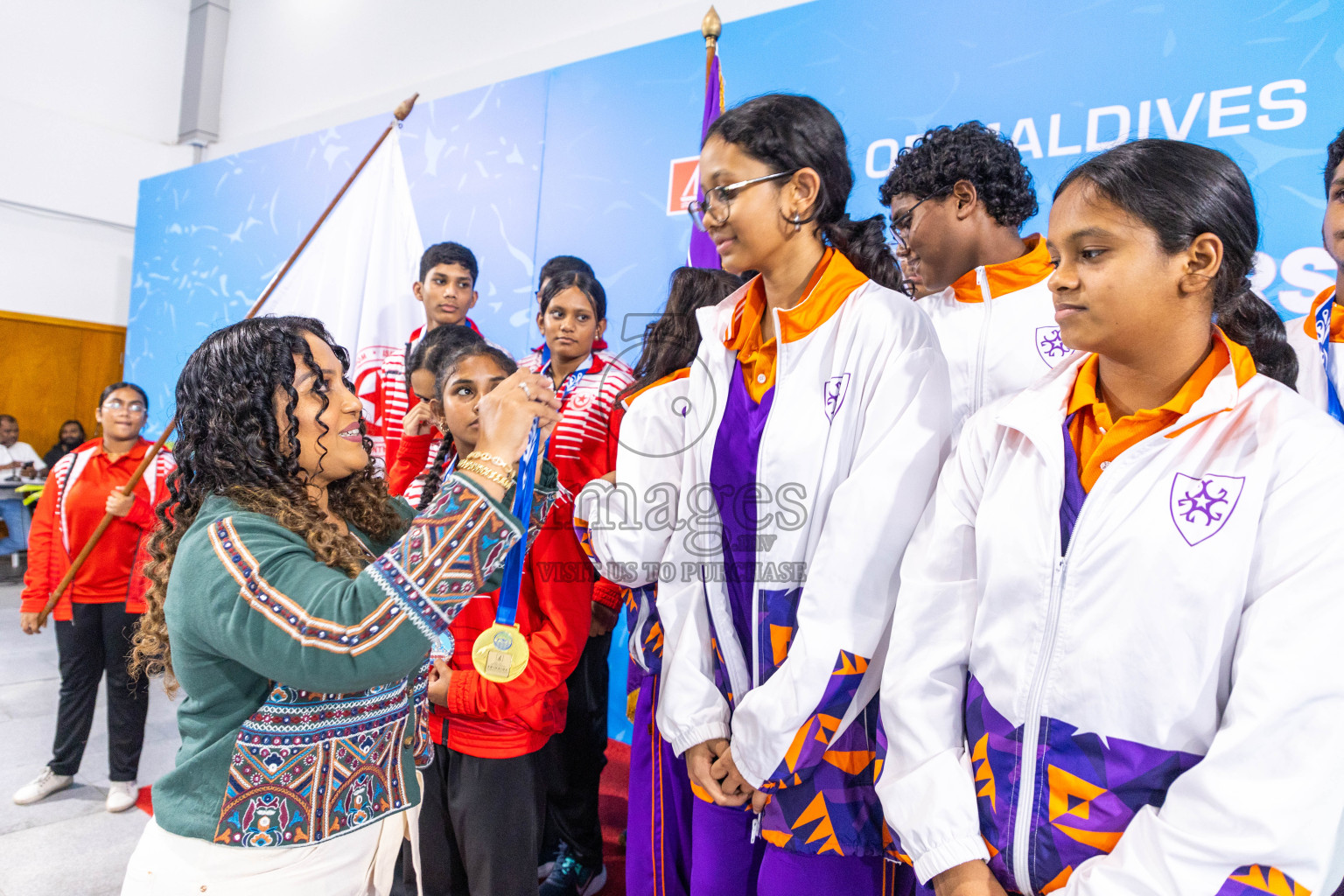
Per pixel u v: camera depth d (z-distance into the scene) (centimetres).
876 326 117
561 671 155
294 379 105
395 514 123
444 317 298
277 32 619
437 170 427
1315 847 75
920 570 104
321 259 345
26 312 697
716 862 124
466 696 151
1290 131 216
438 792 163
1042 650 90
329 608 90
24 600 279
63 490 284
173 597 97
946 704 100
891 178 165
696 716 121
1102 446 91
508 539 99
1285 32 217
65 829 252
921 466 111
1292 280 215
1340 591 77
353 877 103
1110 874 81
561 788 212
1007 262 153
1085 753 87
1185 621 83
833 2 297
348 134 491
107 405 292
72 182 701
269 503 100
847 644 108
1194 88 230
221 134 677
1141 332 87
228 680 97
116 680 268
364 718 103
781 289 123
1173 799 80
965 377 153
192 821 95
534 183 385
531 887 157
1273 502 82
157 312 632
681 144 337
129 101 719
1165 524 85
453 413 165
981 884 91
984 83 265
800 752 108
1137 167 85
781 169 115
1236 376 86
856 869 112
